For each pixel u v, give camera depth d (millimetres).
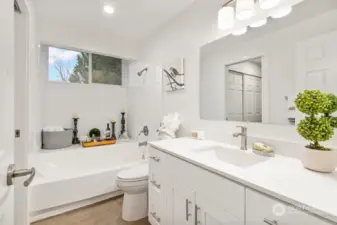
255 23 1414
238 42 1548
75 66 3035
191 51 2049
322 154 907
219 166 1024
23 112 1566
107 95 3332
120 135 3326
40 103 2598
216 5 1737
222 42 1688
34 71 2070
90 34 2793
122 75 3508
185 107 2143
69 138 2779
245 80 1491
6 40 645
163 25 2541
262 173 912
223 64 1677
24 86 1575
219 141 1716
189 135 2078
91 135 3061
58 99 2863
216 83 1750
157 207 1598
